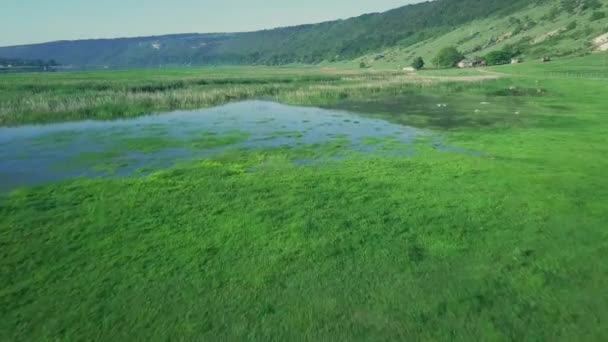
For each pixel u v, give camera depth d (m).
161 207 14.08
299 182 16.84
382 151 22.27
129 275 10.00
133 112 36.12
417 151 22.20
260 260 10.75
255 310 8.79
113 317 8.52
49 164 19.38
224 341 7.93
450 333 8.11
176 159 20.52
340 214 13.60
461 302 9.02
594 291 9.38
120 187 16.05
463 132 27.61
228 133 27.19
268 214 13.56
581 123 30.22
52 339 7.89
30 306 8.80
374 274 10.13
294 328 8.26
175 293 9.34
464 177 17.42
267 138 25.72
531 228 12.49
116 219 13.06
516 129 28.41
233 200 14.80
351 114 36.31
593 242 11.59
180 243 11.59
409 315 8.62
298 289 9.52
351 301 9.09
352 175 17.83
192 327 8.27
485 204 14.36
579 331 8.12
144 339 7.95
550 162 19.66
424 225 12.78
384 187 16.25
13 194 15.12
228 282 9.78
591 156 20.67
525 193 15.40
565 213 13.53
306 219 13.19
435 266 10.48
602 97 43.09
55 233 12.02
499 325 8.31
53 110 33.34
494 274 10.09
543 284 9.65
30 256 10.73
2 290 9.30
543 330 8.16
